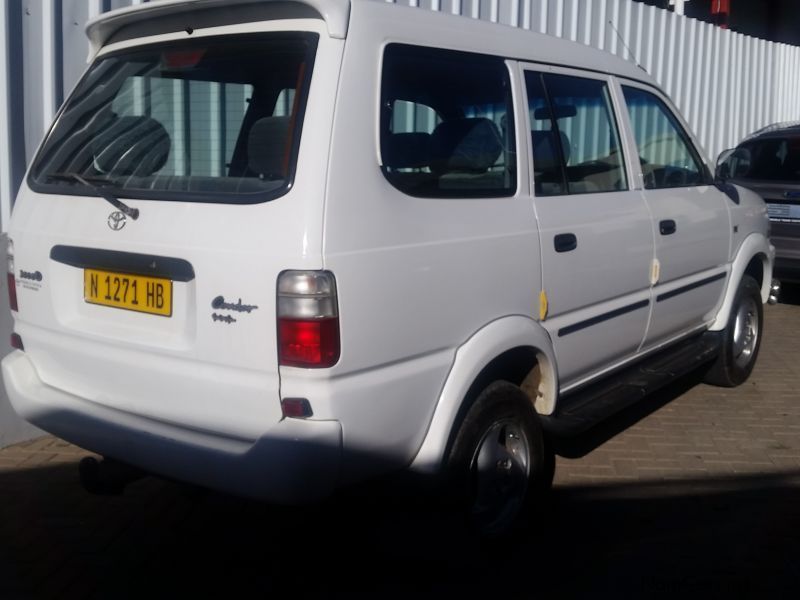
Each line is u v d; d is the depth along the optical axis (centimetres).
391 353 323
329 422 303
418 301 331
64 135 398
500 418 380
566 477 498
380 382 319
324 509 362
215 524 439
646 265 482
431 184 347
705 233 548
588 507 460
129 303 345
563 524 441
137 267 338
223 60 349
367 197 316
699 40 1082
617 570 397
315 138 306
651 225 483
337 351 302
